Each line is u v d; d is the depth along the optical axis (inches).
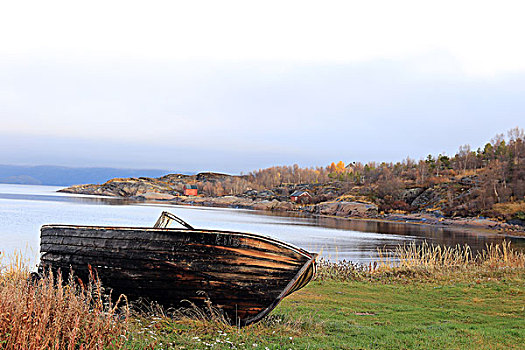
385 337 298.2
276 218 3110.2
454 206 3299.7
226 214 3499.0
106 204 4333.2
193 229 307.1
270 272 305.6
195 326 292.5
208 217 2997.0
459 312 399.9
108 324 232.8
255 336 282.2
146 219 2362.2
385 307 417.7
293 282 307.4
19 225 1752.0
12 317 211.6
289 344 267.6
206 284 304.0
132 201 5738.2
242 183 7534.5
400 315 382.9
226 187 7436.0
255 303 306.5
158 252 309.6
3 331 208.7
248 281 304.3
